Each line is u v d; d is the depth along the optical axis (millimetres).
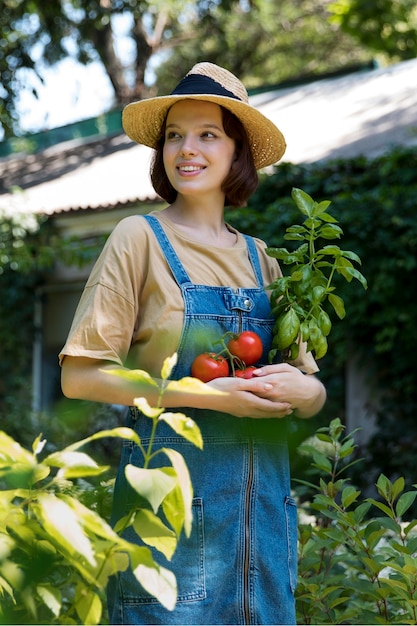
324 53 21922
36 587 1618
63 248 8789
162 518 2105
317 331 2285
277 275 2523
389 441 7277
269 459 2250
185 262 2281
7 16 8961
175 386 1628
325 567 2746
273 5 21219
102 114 13805
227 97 2338
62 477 1532
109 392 2143
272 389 2156
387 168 7398
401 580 2430
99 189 10336
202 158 2363
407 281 7266
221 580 2125
